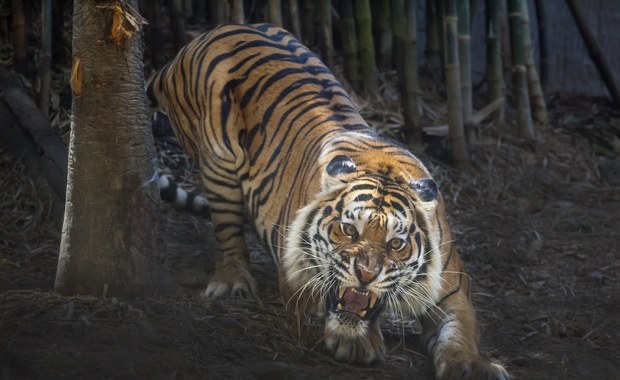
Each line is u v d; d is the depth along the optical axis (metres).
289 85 9.90
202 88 10.27
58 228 11.36
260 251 11.61
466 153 15.07
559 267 12.16
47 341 7.57
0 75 13.19
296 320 8.59
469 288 8.84
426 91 16.97
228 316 8.73
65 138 12.98
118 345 7.66
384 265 7.71
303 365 8.02
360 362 8.16
